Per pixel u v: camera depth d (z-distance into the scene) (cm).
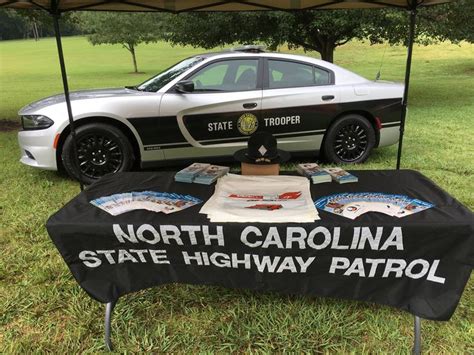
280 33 866
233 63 472
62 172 500
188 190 247
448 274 197
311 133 492
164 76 484
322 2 319
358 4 330
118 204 224
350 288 208
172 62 2812
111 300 217
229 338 226
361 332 231
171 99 448
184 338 228
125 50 3969
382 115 508
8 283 285
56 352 223
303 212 206
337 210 209
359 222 194
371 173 273
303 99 477
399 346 220
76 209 220
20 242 339
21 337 234
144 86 491
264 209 211
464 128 736
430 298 201
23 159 460
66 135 439
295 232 194
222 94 461
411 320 239
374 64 2100
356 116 502
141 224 201
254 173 265
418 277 201
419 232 191
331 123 499
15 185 461
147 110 443
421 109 948
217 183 252
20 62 2952
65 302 262
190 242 203
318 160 540
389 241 193
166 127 452
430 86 1385
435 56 2419
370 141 514
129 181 266
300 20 855
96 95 458
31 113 441
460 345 222
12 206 407
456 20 894
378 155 564
